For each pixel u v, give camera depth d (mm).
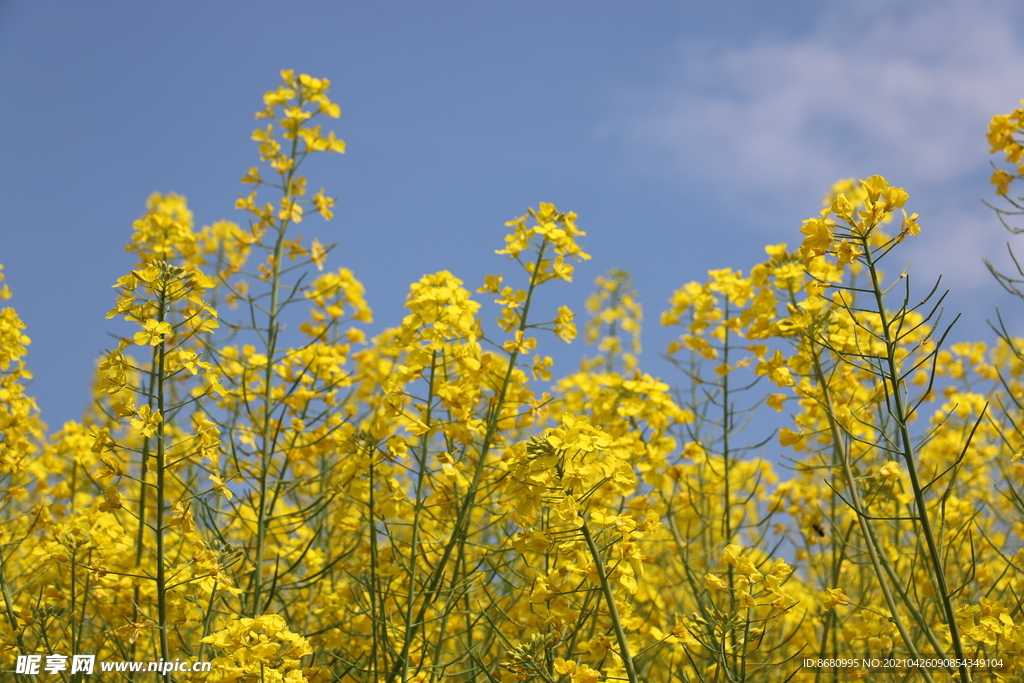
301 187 1759
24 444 1639
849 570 1789
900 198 1460
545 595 1482
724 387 1720
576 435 1439
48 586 1614
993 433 1748
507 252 1618
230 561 1579
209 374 1529
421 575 1596
